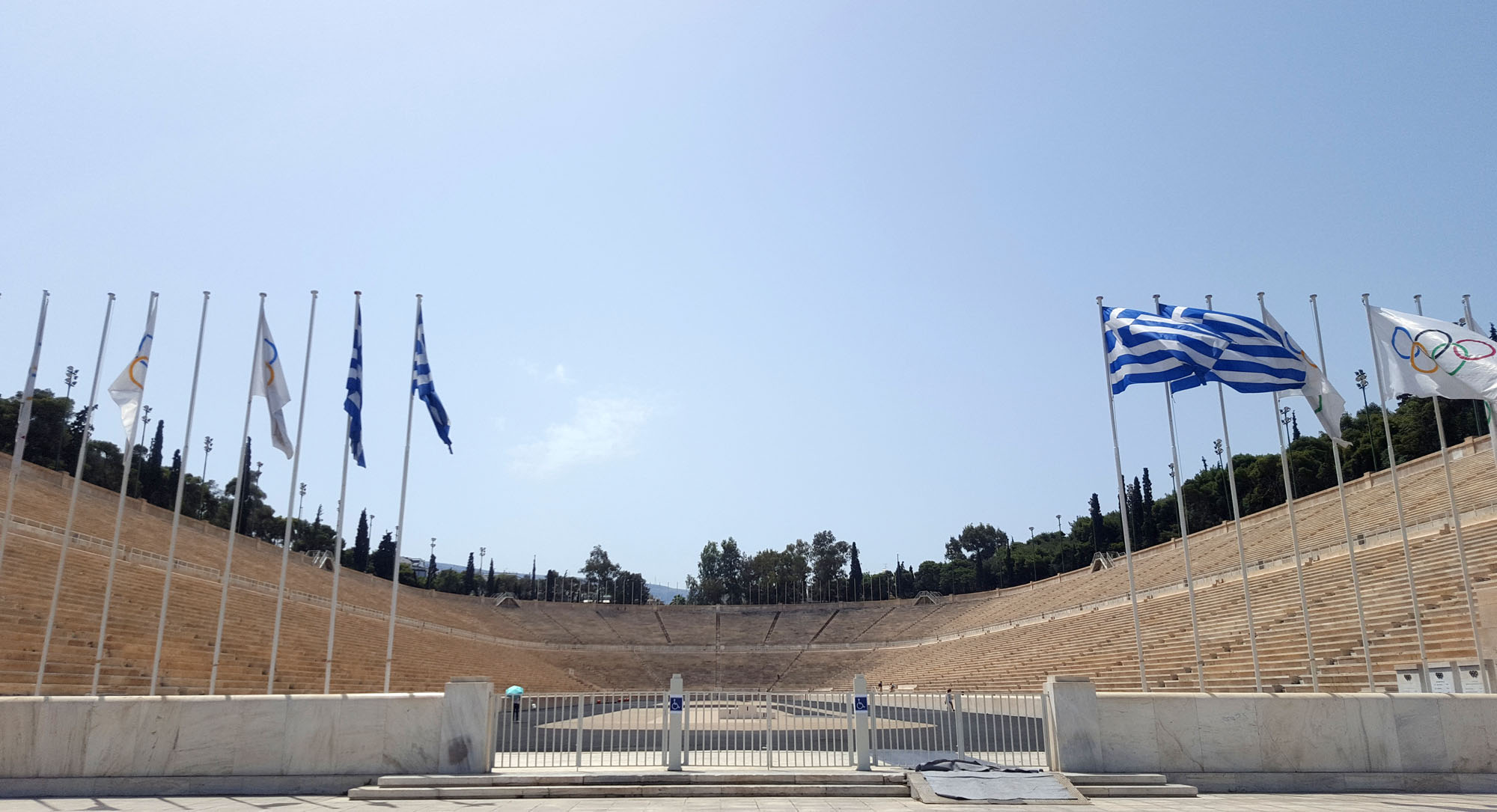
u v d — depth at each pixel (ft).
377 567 343.67
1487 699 59.26
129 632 109.60
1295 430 318.45
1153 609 161.89
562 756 64.85
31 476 162.91
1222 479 308.81
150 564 155.02
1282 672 93.76
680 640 308.40
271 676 67.41
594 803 53.93
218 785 57.67
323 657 139.03
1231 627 121.39
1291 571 137.69
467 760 59.41
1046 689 61.46
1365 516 145.48
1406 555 68.39
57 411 231.71
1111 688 115.75
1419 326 66.80
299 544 360.48
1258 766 59.26
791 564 461.37
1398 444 222.28
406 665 163.63
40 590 109.09
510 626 293.02
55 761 57.06
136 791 57.00
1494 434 63.16
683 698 64.80
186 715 58.54
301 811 51.34
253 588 177.58
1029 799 53.83
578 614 323.57
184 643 114.73
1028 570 386.73
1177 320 71.26
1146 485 336.29
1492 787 57.82
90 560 132.87
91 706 57.98
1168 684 109.50
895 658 265.95
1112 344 72.84
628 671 273.33
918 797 54.85
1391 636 87.86
